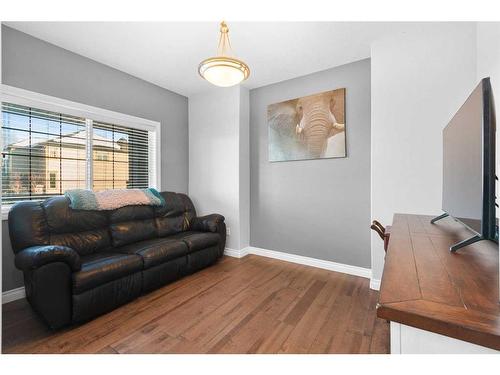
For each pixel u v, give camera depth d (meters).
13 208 2.01
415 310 0.54
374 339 1.62
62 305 1.67
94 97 2.75
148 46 2.46
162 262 2.37
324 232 2.98
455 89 2.00
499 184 0.75
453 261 0.81
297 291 2.34
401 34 2.21
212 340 1.61
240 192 3.45
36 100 2.29
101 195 2.54
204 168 3.78
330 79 2.90
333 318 1.87
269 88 3.40
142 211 2.85
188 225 3.27
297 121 3.14
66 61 2.51
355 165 2.75
